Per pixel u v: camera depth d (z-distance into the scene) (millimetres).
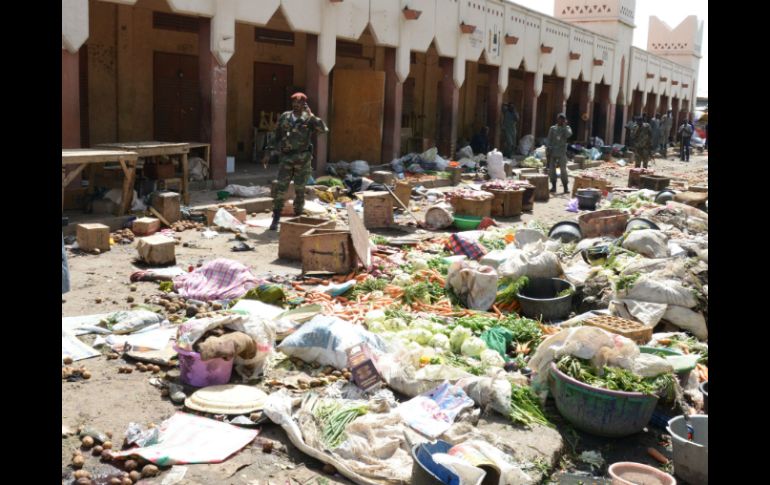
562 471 4395
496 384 4977
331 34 16156
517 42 24703
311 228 9195
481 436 4484
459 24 21234
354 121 18844
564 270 8172
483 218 12164
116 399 4820
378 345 5699
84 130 15156
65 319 6285
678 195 14516
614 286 7145
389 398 5023
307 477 3998
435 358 5520
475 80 28828
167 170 11578
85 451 4090
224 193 12906
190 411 4711
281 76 19406
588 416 4605
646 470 3914
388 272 8727
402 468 4055
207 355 4926
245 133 18703
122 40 15500
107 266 8422
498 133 24641
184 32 16578
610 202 15031
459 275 7609
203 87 13539
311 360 5594
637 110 39906
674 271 7137
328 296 7441
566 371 4789
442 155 22094
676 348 6152
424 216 13406
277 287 7082
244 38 18266
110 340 5848
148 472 3877
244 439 4316
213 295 7277
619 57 34875
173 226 10750
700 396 5176
